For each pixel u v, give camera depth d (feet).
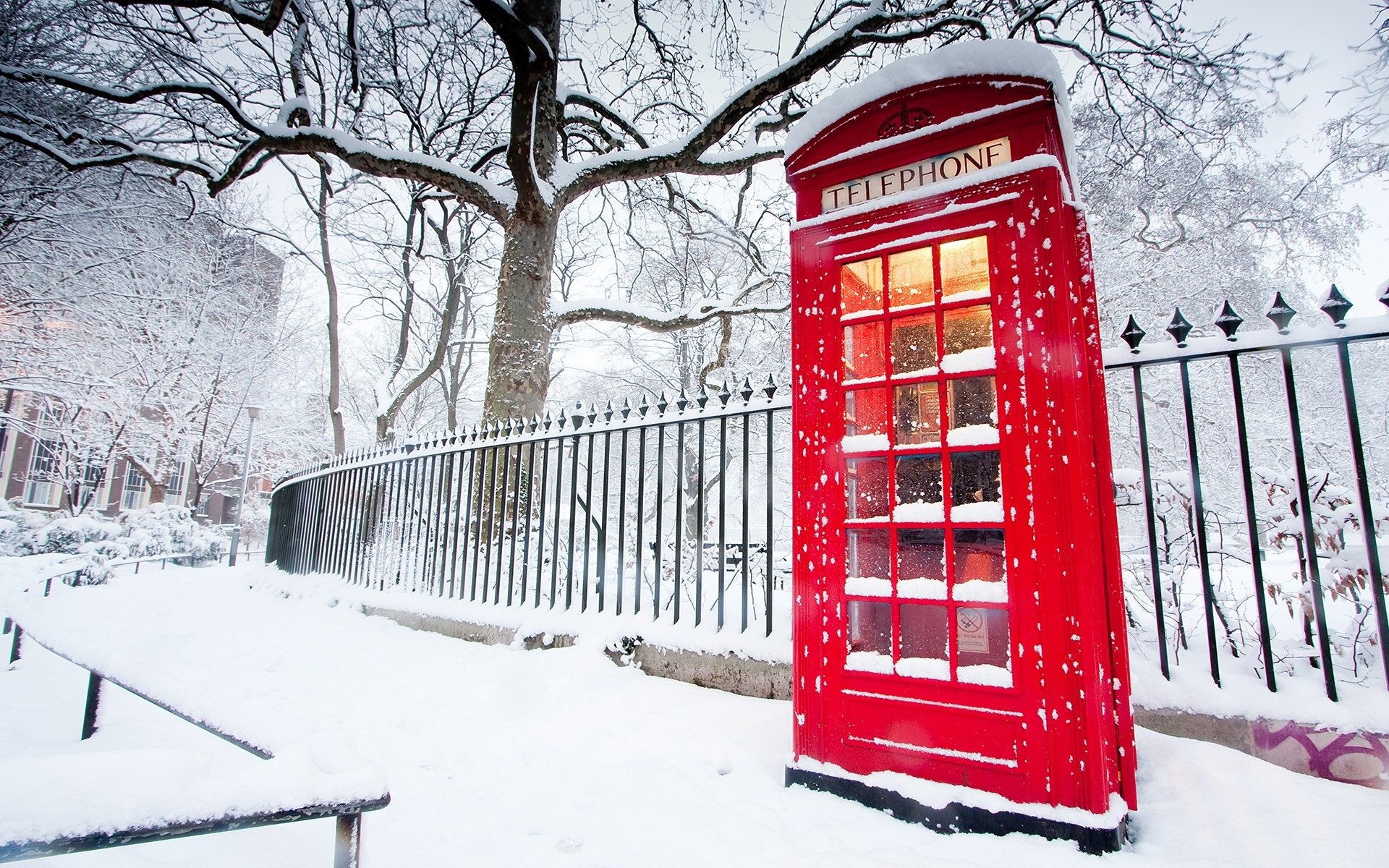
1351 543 9.26
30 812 3.29
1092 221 37.19
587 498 14.98
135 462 68.59
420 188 48.57
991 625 7.95
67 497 69.26
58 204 42.32
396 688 12.20
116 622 16.58
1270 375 34.35
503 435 17.65
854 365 8.91
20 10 30.94
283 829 6.82
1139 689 8.54
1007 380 7.40
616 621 13.47
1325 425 33.94
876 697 7.71
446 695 11.73
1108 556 7.45
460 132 40.65
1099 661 6.82
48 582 23.75
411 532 20.85
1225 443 33.68
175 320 62.08
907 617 8.27
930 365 8.66
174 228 53.88
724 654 11.49
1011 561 7.16
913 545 8.50
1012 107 7.70
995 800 6.83
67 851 3.28
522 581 16.20
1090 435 7.50
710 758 8.95
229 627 18.33
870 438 8.38
